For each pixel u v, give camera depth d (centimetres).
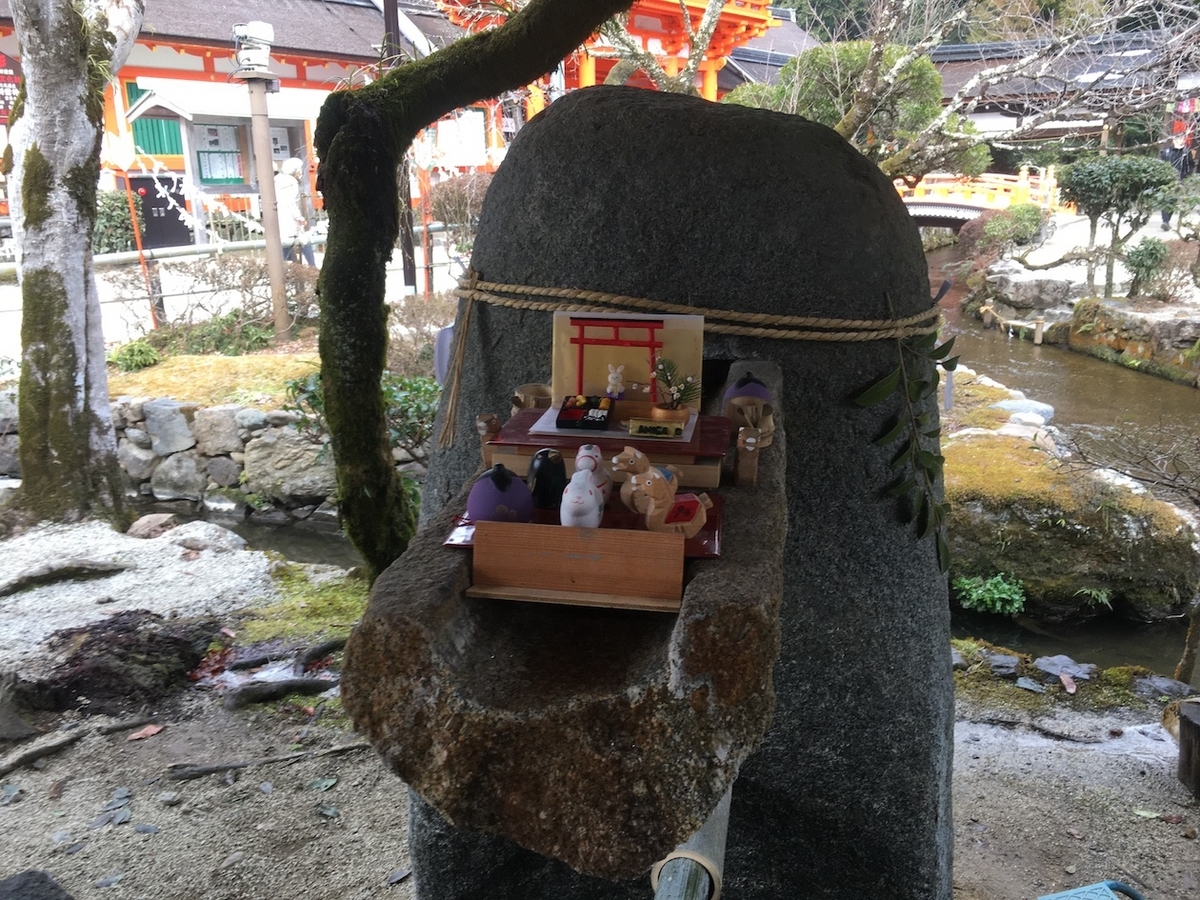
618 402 167
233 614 580
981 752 440
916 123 899
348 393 398
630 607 128
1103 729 464
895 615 229
